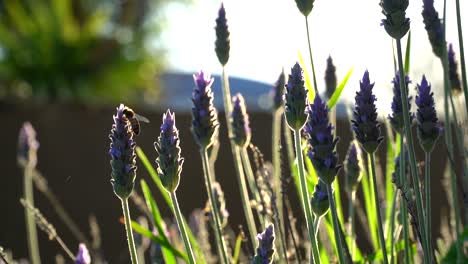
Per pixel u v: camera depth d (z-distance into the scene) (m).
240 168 0.83
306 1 0.76
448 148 0.75
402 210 0.73
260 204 0.84
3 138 2.18
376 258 0.81
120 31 3.67
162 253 0.86
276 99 0.91
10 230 2.13
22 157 1.11
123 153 0.69
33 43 3.35
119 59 3.51
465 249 0.78
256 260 0.69
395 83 0.75
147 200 0.82
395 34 0.68
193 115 0.76
